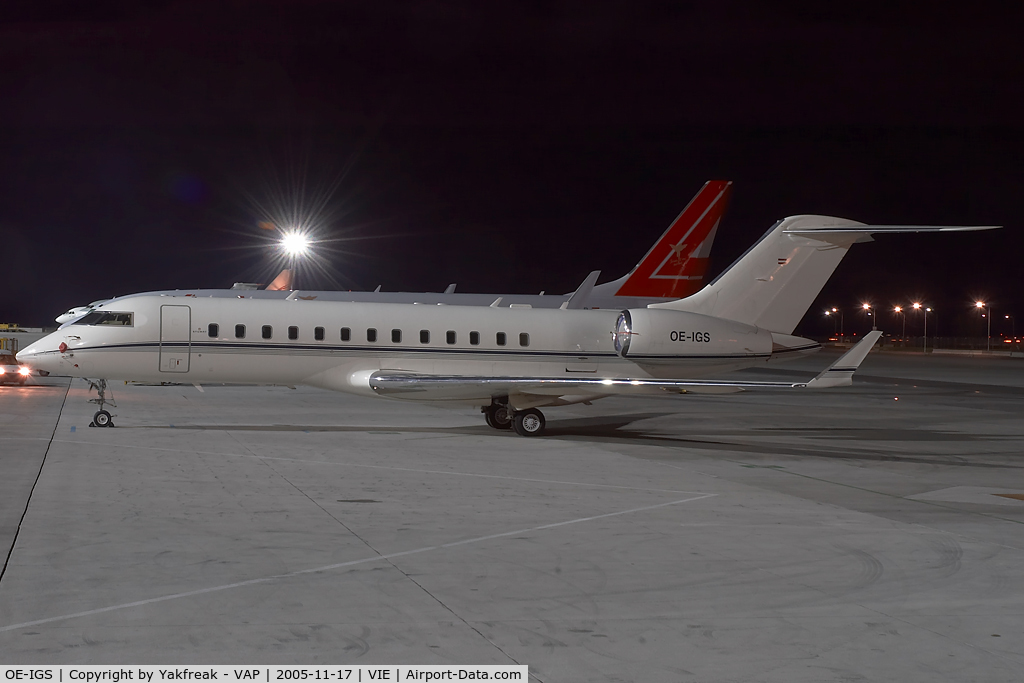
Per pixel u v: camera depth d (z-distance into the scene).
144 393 34.69
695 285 41.25
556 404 23.23
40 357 21.83
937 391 44.78
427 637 7.62
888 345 169.25
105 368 21.95
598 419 28.27
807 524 12.48
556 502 13.73
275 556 10.11
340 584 9.08
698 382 21.16
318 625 7.85
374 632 7.71
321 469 16.39
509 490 14.69
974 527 12.51
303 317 22.91
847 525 12.47
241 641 7.43
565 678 6.82
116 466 16.14
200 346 22.31
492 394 22.67
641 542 11.17
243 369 22.67
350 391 23.23
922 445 22.64
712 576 9.66
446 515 12.57
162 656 7.09
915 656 7.38
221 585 8.95
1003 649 7.57
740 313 24.52
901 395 41.78
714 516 12.90
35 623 7.77
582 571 9.77
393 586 9.05
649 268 40.78
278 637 7.54
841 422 28.52
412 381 22.33
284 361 22.75
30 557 9.85
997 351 134.25
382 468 16.72
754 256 24.50
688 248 40.91
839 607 8.66
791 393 42.44
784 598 8.93
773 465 18.55
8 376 37.38
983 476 17.53
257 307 22.89
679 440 22.91
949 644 7.68
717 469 17.75
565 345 24.28
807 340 25.02
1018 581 9.68
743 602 8.77
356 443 20.31
